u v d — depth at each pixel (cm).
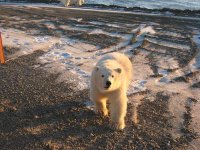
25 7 1198
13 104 374
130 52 603
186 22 984
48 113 358
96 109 355
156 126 345
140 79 469
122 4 1764
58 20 877
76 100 389
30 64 502
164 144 314
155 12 1260
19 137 312
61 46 611
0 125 329
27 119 343
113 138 319
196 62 568
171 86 452
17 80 439
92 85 334
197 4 1973
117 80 311
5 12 996
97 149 301
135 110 376
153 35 746
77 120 346
